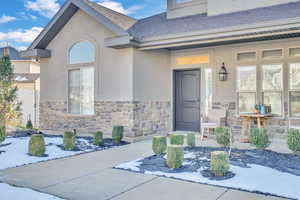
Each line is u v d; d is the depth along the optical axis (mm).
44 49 10234
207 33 7031
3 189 3842
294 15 6383
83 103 9391
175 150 4816
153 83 8828
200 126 8828
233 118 8188
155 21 10391
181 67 9250
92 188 3889
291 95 7395
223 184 3941
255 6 8359
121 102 8312
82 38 9273
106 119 8695
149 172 4633
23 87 17375
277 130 7547
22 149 6621
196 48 8906
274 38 7293
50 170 4859
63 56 9820
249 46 7922
